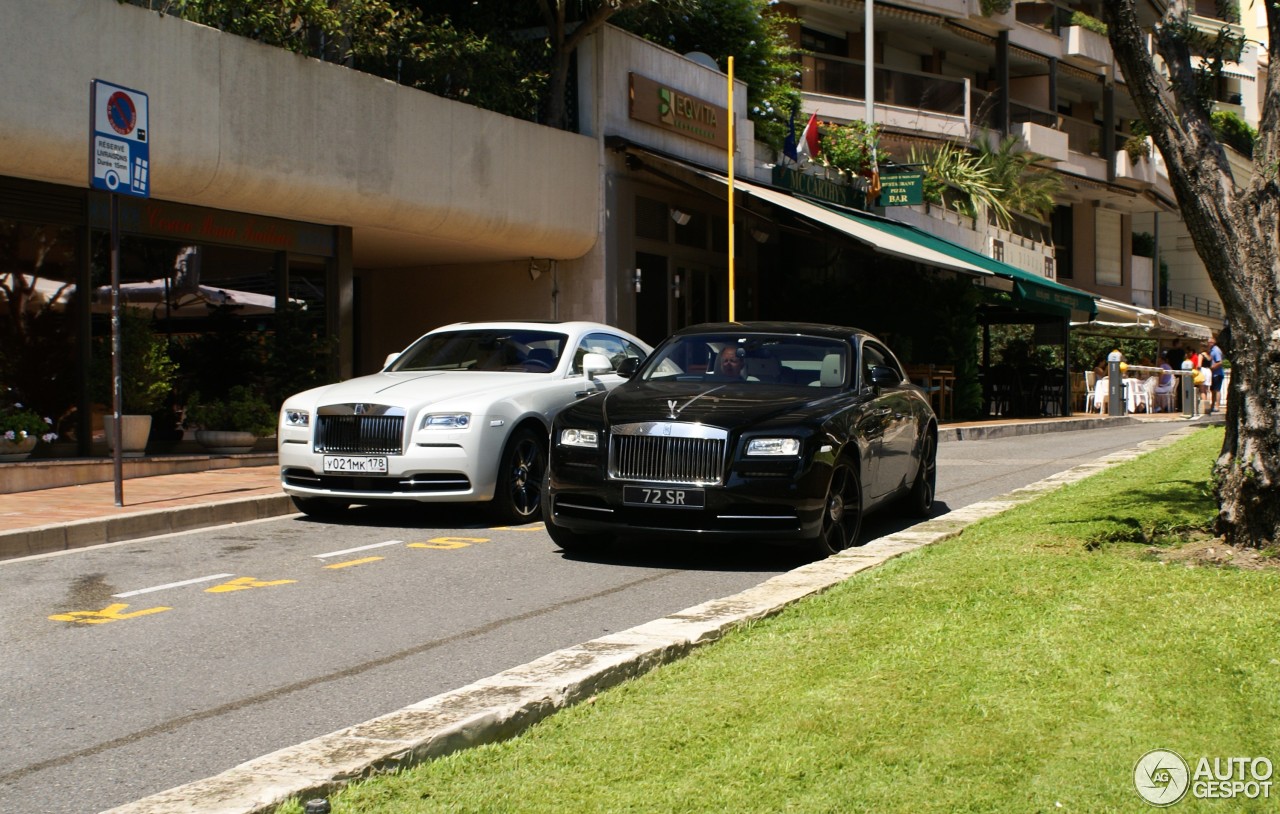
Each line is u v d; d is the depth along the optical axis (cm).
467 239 1711
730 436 789
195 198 1351
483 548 905
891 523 1027
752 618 572
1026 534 803
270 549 904
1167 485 1055
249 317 1466
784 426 800
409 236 1675
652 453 797
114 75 1209
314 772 371
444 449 983
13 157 1143
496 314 1983
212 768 436
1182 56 729
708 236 2270
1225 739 398
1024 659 488
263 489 1155
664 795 359
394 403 994
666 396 857
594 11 1933
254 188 1372
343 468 995
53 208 1238
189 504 1034
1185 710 425
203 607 702
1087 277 4441
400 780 376
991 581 639
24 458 1195
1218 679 459
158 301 1355
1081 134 4141
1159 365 3838
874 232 2153
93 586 764
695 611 580
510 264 1970
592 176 1902
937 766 376
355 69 1599
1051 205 3744
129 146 1021
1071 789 359
